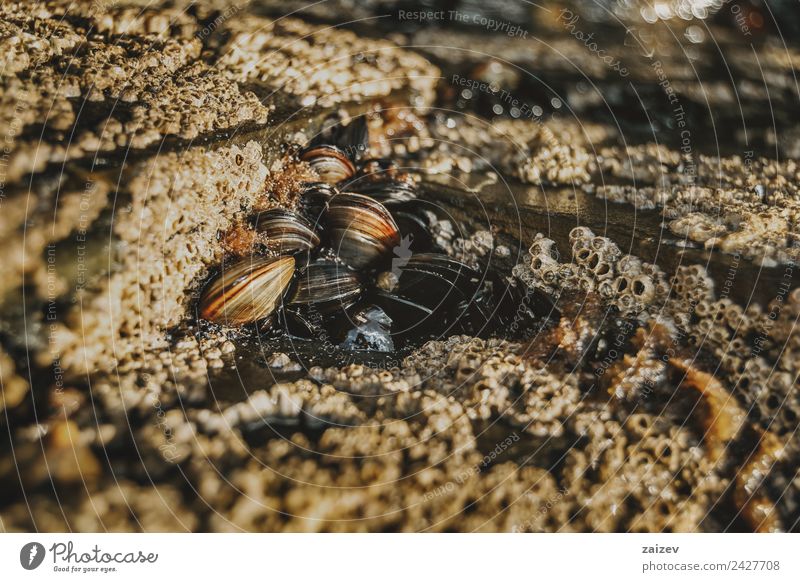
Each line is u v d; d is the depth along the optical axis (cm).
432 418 28
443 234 33
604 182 35
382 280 32
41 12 33
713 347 29
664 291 30
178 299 30
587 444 28
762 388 29
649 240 32
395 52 38
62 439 27
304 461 27
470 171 36
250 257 30
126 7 35
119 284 29
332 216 32
